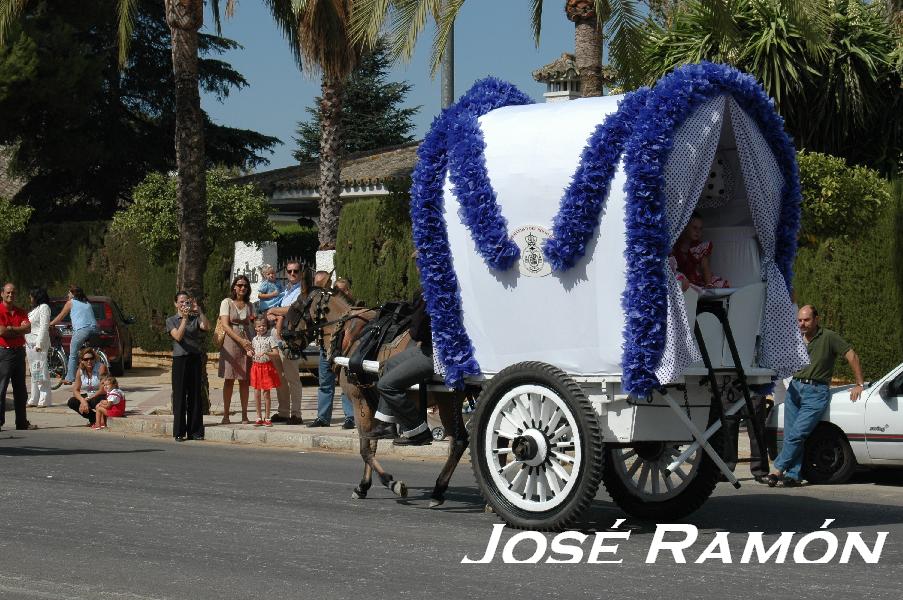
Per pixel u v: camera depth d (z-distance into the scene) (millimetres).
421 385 10828
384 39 18688
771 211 9945
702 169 9438
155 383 27219
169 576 8016
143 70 42312
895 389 12797
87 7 39125
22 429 19188
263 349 18422
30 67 35375
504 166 10000
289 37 25438
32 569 8250
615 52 18297
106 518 10391
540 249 9797
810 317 12836
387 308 11234
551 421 9594
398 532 9711
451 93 21406
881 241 20469
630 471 10594
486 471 9922
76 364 24500
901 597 7367
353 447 16375
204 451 16219
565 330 9703
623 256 9336
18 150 39688
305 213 39750
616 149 9367
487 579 7922
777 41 23797
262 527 9953
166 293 32531
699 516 10680
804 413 12812
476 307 10250
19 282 35750
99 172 42312
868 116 25453
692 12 24188
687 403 9727
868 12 25453
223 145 44344
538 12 19359
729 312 9859
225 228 30531
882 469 14078
